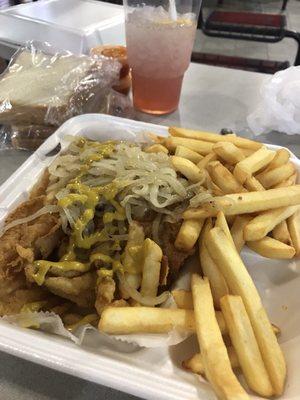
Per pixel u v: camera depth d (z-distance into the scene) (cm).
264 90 42
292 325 23
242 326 20
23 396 20
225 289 23
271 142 41
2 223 26
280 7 150
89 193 26
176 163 28
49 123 37
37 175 30
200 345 20
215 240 23
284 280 26
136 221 26
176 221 26
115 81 42
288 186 28
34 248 24
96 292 24
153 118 43
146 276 23
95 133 35
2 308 23
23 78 39
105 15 49
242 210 26
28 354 19
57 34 45
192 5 39
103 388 21
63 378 21
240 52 118
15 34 47
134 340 21
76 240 25
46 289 25
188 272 26
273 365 19
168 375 20
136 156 28
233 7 148
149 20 37
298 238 27
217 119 43
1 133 38
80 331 22
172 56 38
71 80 39
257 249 26
